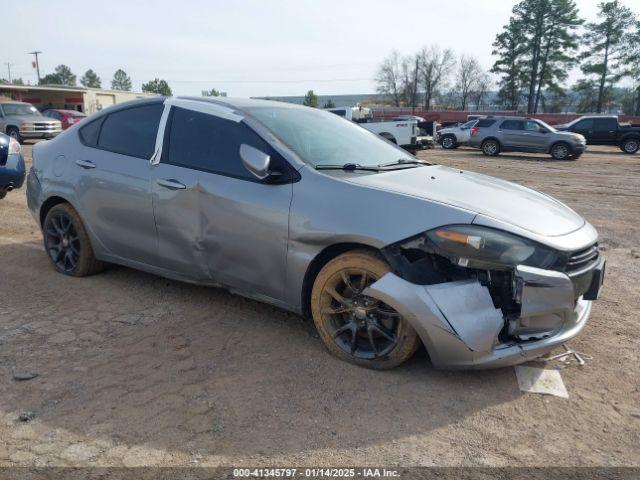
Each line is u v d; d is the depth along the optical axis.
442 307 2.87
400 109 81.44
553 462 2.46
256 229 3.45
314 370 3.21
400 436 2.61
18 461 2.38
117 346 3.48
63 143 4.73
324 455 2.46
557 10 77.69
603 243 6.72
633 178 14.17
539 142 21.14
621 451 2.55
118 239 4.29
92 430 2.60
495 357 2.90
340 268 3.19
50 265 5.09
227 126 3.75
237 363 3.28
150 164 4.02
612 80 76.62
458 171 4.13
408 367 3.26
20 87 49.50
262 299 3.63
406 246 2.97
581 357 3.47
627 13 74.62
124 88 138.38
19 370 3.15
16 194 9.12
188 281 4.01
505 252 2.85
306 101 87.75
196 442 2.53
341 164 3.62
